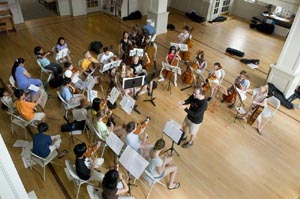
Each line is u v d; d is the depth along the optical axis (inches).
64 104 226.7
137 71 267.1
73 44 359.6
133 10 458.6
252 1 474.0
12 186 116.7
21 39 365.1
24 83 237.9
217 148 218.4
